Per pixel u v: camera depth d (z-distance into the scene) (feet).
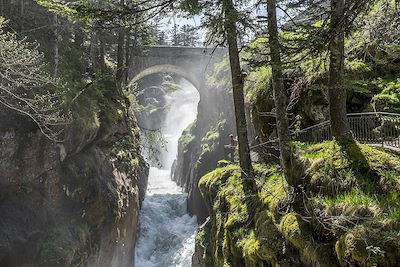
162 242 74.74
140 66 99.50
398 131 28.40
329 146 26.00
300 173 26.30
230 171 48.32
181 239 73.56
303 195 24.23
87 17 25.39
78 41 74.43
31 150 40.81
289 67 24.35
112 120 61.57
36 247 40.98
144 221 78.48
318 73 36.17
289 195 27.07
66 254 41.01
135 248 71.05
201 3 31.94
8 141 39.09
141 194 81.00
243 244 32.17
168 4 27.04
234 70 39.73
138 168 74.90
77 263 43.14
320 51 22.00
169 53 102.32
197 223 77.97
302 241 22.21
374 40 34.94
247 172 38.58
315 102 36.37
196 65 103.60
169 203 87.56
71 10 25.09
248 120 56.75
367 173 21.59
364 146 24.27
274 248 25.75
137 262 68.59
